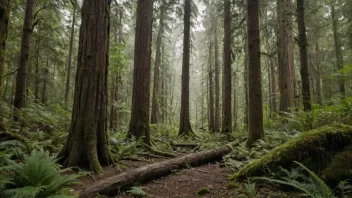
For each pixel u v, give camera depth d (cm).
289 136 635
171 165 504
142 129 809
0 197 258
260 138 736
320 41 1920
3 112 810
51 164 327
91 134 504
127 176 400
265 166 393
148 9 904
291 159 376
